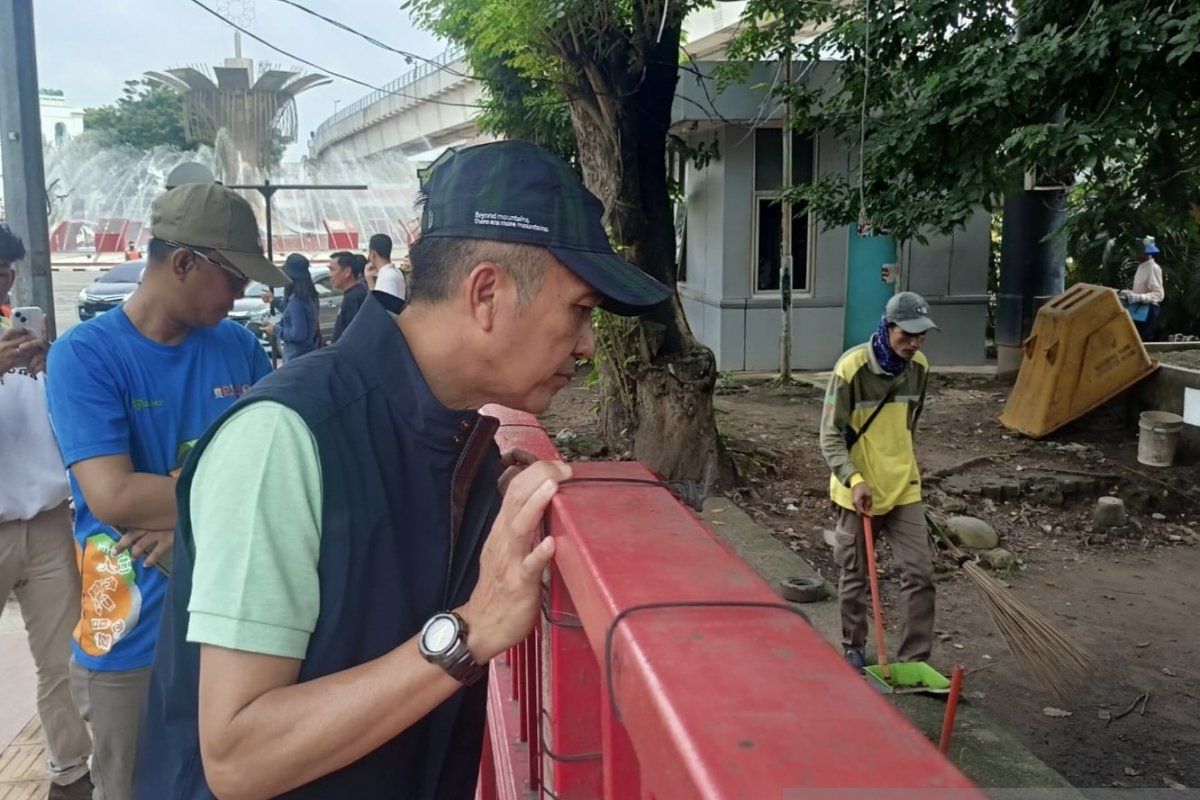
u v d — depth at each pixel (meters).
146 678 2.29
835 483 4.55
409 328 1.18
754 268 12.46
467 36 7.25
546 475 1.14
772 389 11.55
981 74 5.43
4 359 2.80
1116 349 8.70
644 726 0.69
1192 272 12.89
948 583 6.24
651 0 6.73
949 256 12.59
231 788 0.99
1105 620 5.80
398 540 1.12
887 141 5.97
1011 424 9.23
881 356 4.29
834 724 0.61
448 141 28.48
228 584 0.99
